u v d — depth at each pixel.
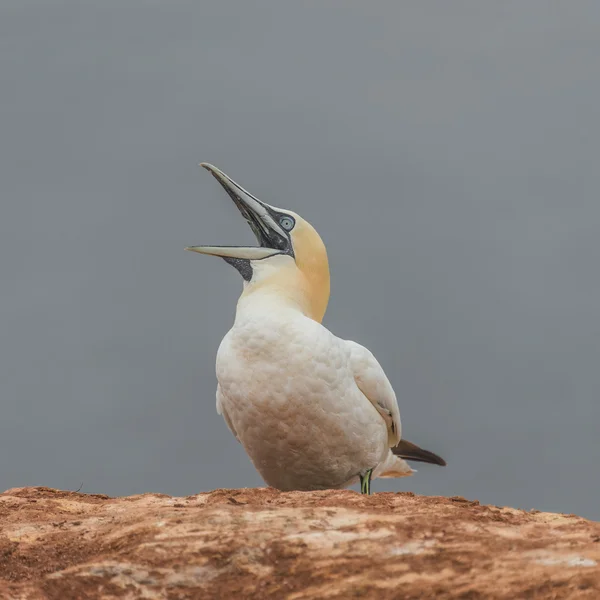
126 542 13.11
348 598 11.91
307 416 17.94
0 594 12.35
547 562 11.98
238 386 18.09
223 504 13.91
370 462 18.86
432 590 11.77
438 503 14.28
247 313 18.34
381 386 18.86
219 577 12.50
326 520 13.23
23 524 14.34
